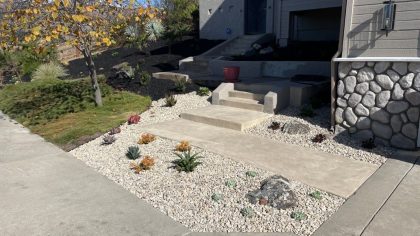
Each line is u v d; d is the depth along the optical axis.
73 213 3.90
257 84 8.28
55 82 12.32
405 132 5.41
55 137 6.86
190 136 6.43
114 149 6.02
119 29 7.82
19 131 7.49
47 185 4.66
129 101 8.98
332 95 6.02
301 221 3.58
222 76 10.71
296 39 12.59
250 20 14.45
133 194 4.33
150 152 5.73
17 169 5.25
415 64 5.10
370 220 3.55
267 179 4.42
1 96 11.30
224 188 4.34
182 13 18.20
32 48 6.83
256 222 3.60
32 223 3.71
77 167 5.30
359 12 5.47
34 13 6.10
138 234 3.47
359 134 5.90
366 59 5.48
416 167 4.87
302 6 11.52
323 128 6.37
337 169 4.85
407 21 5.04
